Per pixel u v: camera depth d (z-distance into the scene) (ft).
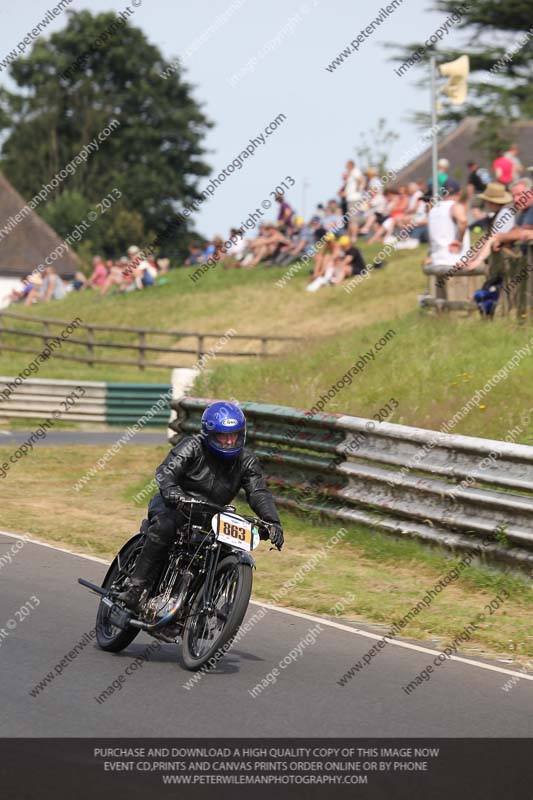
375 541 124.57
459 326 182.80
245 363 198.70
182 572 81.76
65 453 205.46
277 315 352.08
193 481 82.23
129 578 84.58
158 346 358.64
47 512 147.84
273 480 142.51
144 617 82.33
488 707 74.59
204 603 80.02
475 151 485.97
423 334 184.03
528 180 183.01
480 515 114.73
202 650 81.92
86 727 66.74
